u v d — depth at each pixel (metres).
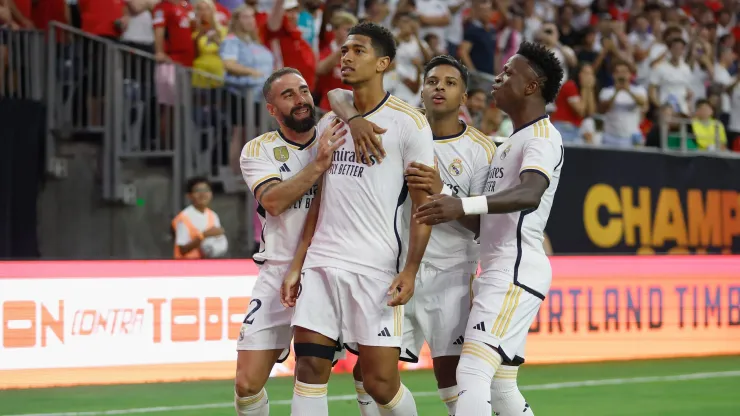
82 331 25.84
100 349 26.03
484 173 16.47
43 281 25.53
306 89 15.70
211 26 35.66
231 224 35.75
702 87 48.38
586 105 41.47
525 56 15.12
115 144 35.16
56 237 34.91
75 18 36.81
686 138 43.00
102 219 35.41
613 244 35.22
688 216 36.75
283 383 26.81
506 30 43.59
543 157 14.38
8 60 34.19
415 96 37.44
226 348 27.42
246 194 35.84
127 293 26.38
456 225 16.22
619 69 41.78
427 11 41.94
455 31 42.94
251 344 15.84
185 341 26.91
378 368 14.70
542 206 15.03
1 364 24.97
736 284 34.28
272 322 15.79
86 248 35.22
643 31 47.91
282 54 35.19
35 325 25.39
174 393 24.72
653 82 45.78
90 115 35.53
